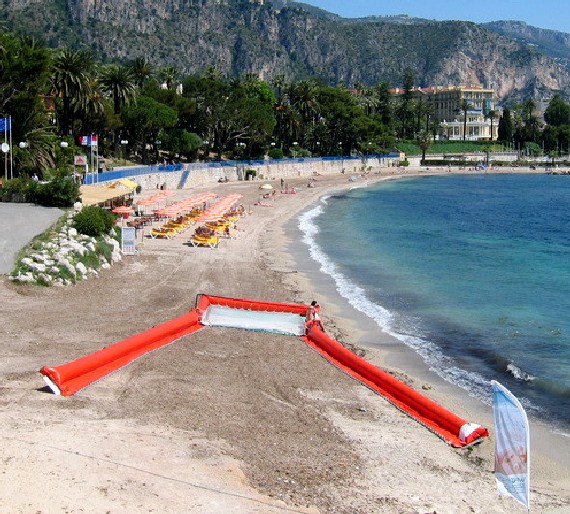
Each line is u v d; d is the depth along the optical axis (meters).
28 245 39.59
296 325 30.88
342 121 187.38
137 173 97.88
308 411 20.89
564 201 124.88
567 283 46.19
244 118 136.38
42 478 13.98
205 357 25.66
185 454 16.28
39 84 74.25
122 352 24.27
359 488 15.88
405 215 92.69
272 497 14.61
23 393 20.02
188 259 48.62
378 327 34.00
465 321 35.50
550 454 20.11
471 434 19.62
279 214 85.88
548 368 28.09
